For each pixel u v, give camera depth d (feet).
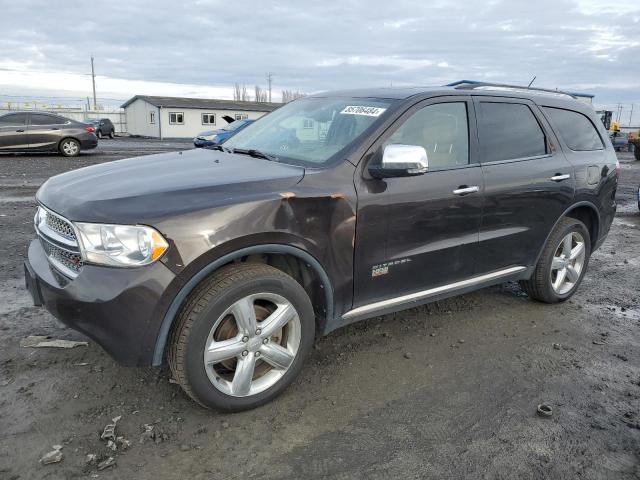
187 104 147.95
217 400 9.29
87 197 9.17
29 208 26.68
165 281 8.43
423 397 10.53
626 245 24.23
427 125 11.89
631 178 50.93
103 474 8.03
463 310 15.16
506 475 8.41
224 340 9.35
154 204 8.71
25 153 59.72
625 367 12.21
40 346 11.68
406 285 11.68
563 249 15.47
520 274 14.40
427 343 12.92
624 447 9.23
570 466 8.69
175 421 9.37
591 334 13.96
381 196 10.70
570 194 14.78
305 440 9.04
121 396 10.03
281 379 10.04
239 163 11.12
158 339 8.71
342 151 10.80
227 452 8.66
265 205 9.21
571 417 10.06
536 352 12.75
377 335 13.23
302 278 10.62
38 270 9.70
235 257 9.04
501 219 13.12
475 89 13.16
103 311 8.42
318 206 9.84
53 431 8.93
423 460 8.67
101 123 125.90
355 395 10.48
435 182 11.59
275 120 13.99
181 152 13.37
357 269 10.69
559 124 15.07
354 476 8.23
